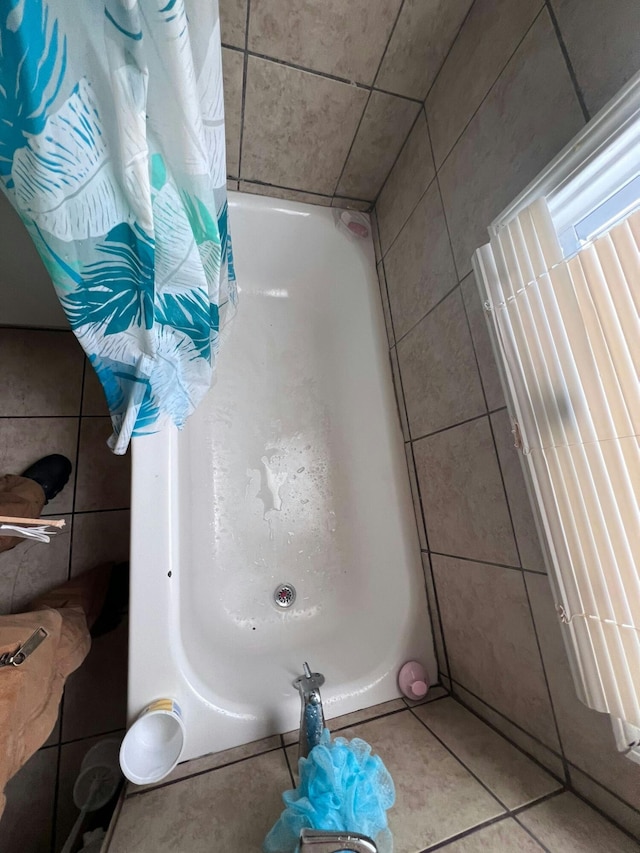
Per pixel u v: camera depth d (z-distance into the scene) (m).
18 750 0.51
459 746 0.67
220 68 0.49
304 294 1.22
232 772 0.65
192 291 0.59
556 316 0.52
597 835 0.50
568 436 0.52
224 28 0.75
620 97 0.45
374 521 0.99
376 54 0.82
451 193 0.82
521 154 0.64
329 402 1.15
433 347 0.88
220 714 0.71
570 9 0.54
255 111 0.89
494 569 0.71
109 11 0.34
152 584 0.71
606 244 0.45
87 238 0.46
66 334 1.23
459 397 0.79
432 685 0.85
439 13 0.76
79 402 1.19
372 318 1.09
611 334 0.46
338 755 0.53
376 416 1.03
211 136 0.53
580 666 0.51
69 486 1.12
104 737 0.96
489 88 0.71
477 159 0.74
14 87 0.35
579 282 0.49
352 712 0.78
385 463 0.99
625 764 0.50
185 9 0.41
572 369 0.51
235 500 1.01
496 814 0.54
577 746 0.56
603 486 0.47
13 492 0.93
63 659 0.71
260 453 1.06
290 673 0.83
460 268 0.79
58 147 0.40
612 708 0.48
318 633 0.94
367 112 0.93
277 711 0.75
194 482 0.97
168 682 0.69
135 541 0.72
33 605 0.92
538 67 0.60
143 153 0.42
